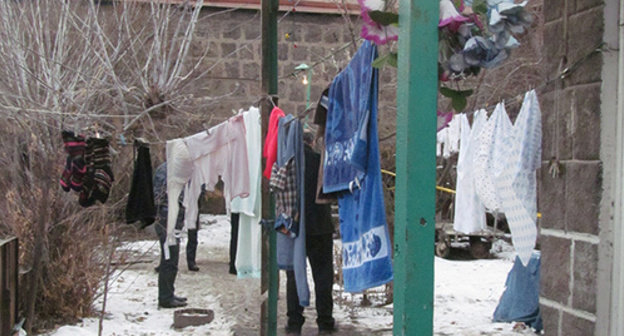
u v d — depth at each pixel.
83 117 5.89
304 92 14.01
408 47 2.23
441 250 11.00
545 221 3.76
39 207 6.24
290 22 13.85
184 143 5.34
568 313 3.56
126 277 8.56
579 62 3.44
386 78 11.75
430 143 2.23
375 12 2.51
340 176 3.62
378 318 6.73
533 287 6.19
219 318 6.70
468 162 4.88
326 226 6.00
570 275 3.55
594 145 3.37
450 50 2.43
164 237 7.04
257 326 6.38
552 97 3.69
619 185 3.26
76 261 6.47
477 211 4.85
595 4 3.37
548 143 3.72
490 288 8.27
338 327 6.36
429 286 2.22
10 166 6.52
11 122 6.53
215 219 13.84
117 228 6.69
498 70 9.35
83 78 6.62
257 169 5.47
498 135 4.04
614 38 3.30
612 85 3.30
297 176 5.11
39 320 6.23
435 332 6.09
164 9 8.55
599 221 3.34
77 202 6.41
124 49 7.43
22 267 6.24
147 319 6.66
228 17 13.71
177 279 8.70
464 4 2.47
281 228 5.18
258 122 5.37
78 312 6.39
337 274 7.59
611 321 3.30
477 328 6.20
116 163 6.98
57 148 5.94
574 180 3.51
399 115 2.28
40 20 7.07
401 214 2.25
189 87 10.38
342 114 3.69
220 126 5.37
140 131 7.28
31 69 6.76
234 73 13.77
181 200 6.52
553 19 3.69
